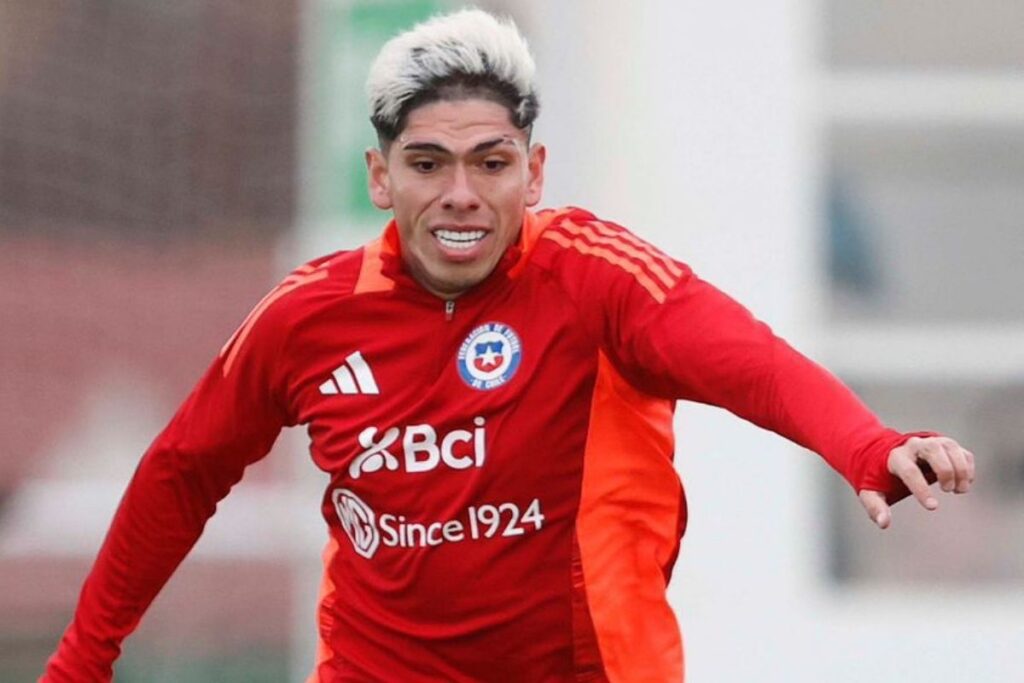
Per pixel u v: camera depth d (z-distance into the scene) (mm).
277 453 29516
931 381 28234
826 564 27812
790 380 12469
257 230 30516
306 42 29844
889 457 11609
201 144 30516
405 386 13555
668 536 13969
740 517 27375
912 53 28062
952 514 28172
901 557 28078
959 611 27906
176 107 30469
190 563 29000
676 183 27234
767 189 27438
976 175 28250
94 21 30406
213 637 28906
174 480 14586
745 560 27391
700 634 27359
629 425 13594
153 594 15094
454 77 13164
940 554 28078
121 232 30438
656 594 13930
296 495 29344
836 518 27875
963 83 28062
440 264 13305
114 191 30422
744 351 12727
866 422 12023
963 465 11414
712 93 27297
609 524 13633
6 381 29891
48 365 30109
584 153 27188
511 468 13406
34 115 30266
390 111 13289
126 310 30484
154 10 30516
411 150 13211
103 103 30406
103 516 29516
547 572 13609
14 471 29734
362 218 26906
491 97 13203
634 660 13789
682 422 27359
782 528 27422
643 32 27141
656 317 13133
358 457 13656
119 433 30141
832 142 27953
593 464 13539
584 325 13391
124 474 30016
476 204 13172
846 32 27938
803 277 27656
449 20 13328
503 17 14852
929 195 28188
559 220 13836
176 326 30594
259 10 30422
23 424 29844
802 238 27656
